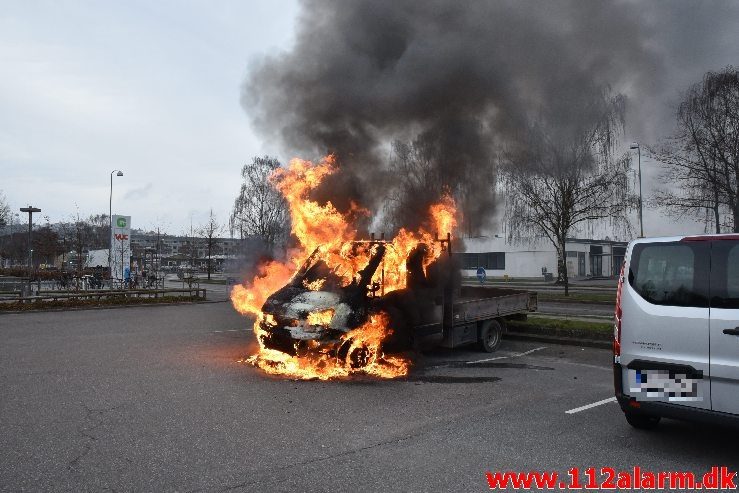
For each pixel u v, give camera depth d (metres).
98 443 4.38
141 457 4.09
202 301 19.84
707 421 4.04
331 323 6.94
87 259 45.69
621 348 4.58
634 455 4.27
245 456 4.14
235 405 5.58
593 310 15.44
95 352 8.77
